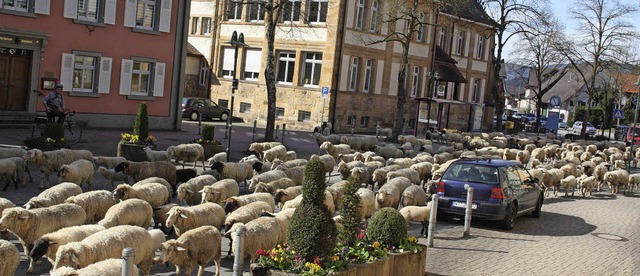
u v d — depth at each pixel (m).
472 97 63.62
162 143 29.80
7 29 29.03
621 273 14.26
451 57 58.91
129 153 23.22
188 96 53.59
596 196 26.47
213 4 53.50
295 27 47.72
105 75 33.41
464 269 13.48
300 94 47.78
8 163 16.84
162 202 14.96
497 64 53.38
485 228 17.83
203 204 13.50
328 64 46.38
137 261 10.89
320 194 10.18
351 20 47.22
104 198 13.55
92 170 17.52
